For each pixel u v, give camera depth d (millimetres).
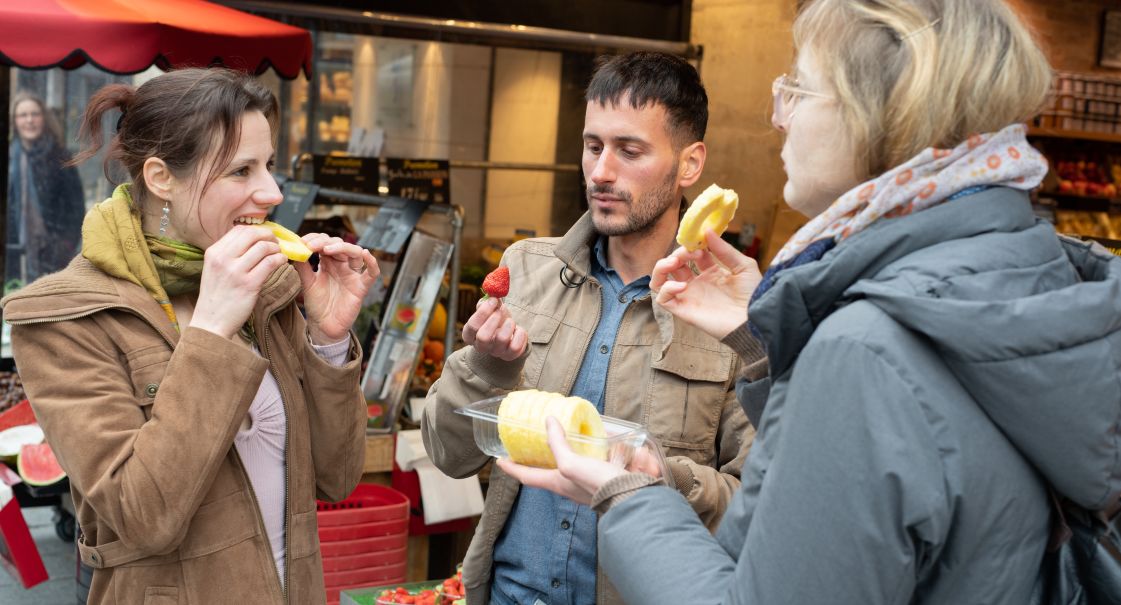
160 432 1674
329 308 2053
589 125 2045
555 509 2021
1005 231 1139
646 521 1265
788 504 1091
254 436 1904
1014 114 1144
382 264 4344
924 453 1042
